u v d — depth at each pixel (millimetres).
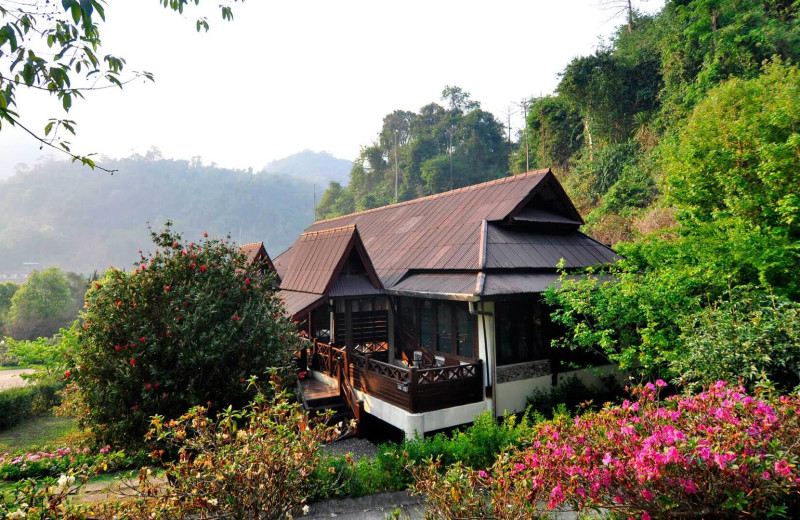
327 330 15867
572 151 38562
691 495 4086
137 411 7535
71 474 4914
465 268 12289
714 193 12008
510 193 14633
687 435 4551
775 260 8938
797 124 11125
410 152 75312
